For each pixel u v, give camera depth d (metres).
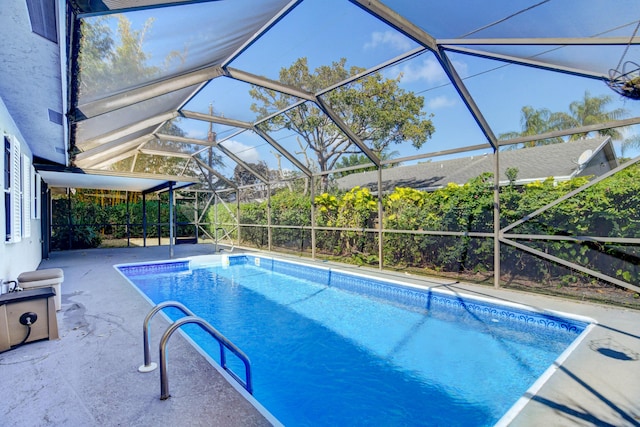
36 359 3.45
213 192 15.75
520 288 6.77
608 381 3.21
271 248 13.38
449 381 4.10
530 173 10.86
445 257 8.16
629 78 3.71
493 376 4.18
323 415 3.55
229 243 16.09
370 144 12.74
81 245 14.48
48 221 11.82
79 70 3.50
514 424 2.59
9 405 2.62
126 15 2.99
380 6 4.44
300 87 7.27
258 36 5.16
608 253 5.89
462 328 5.79
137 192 15.71
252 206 14.73
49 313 3.96
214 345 5.29
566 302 5.76
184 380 3.01
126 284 7.13
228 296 8.11
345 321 6.27
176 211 16.98
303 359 4.77
